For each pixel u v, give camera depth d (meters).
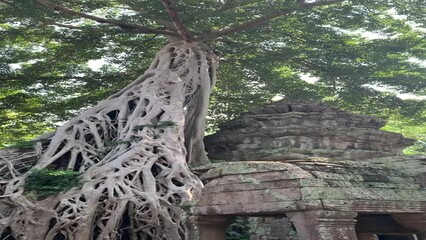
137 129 12.34
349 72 17.81
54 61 17.64
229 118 19.77
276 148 13.59
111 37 17.31
